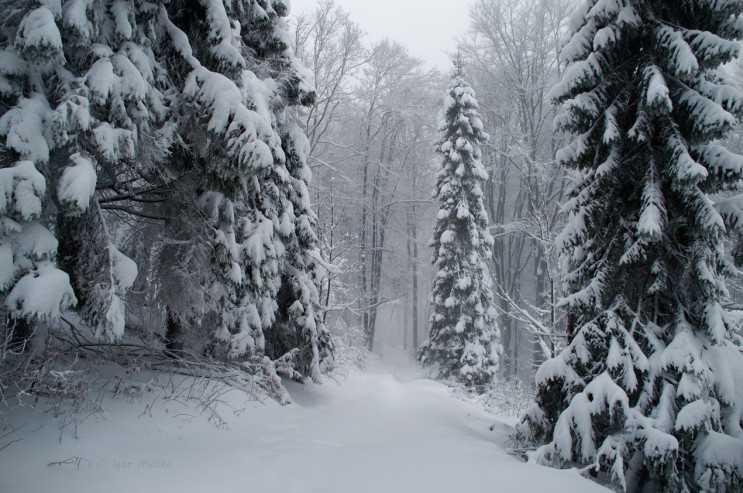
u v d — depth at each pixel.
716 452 4.89
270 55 9.62
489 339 17.30
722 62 5.54
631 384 5.50
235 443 5.20
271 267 8.76
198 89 5.78
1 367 4.63
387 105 28.00
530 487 4.05
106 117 5.05
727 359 5.59
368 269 28.66
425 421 8.23
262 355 8.37
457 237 18.36
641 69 6.11
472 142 18.84
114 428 4.58
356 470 4.48
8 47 4.48
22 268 4.23
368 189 28.14
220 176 6.05
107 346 6.32
